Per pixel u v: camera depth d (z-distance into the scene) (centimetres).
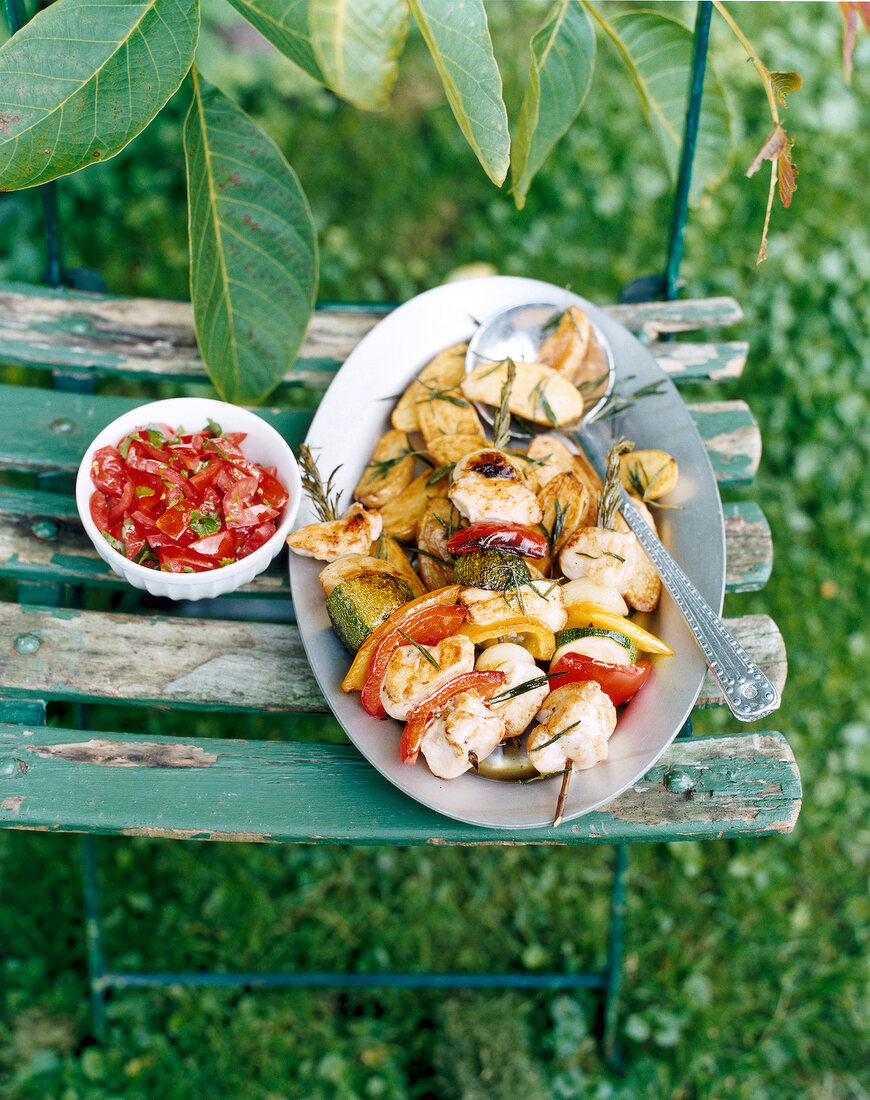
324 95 136
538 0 143
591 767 72
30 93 71
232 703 79
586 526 77
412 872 108
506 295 85
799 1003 105
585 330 83
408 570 77
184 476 76
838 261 131
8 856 105
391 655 72
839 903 109
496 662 73
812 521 121
